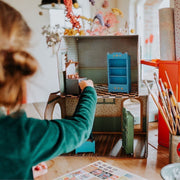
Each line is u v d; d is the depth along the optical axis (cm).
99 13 125
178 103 95
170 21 103
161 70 108
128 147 104
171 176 68
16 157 38
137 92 110
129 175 84
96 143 117
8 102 39
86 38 122
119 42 120
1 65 38
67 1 106
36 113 97
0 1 40
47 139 42
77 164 97
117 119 127
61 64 110
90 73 127
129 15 143
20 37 40
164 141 112
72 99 129
